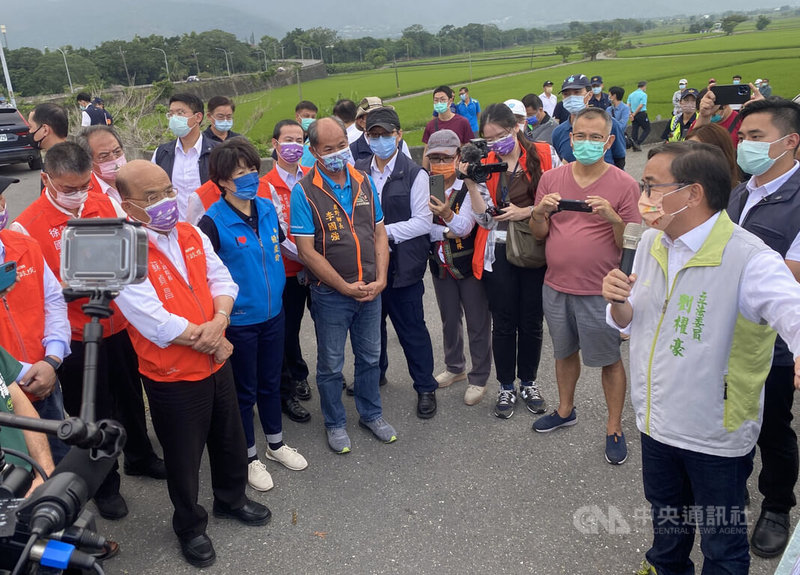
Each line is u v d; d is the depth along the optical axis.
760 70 40.31
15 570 1.15
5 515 1.32
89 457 1.30
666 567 2.57
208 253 3.06
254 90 60.41
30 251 2.86
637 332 2.41
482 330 4.29
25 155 15.61
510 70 69.06
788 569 1.87
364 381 3.97
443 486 3.53
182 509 2.93
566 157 6.52
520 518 3.24
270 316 3.47
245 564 2.99
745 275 2.05
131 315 2.66
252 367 3.51
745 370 2.13
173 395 2.79
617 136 7.16
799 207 2.79
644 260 2.39
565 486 3.48
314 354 5.32
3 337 2.73
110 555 3.06
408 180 3.99
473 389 4.43
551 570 2.88
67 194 3.09
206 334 2.77
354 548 3.07
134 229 1.38
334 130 3.44
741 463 2.25
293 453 3.78
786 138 2.77
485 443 3.94
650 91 32.62
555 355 3.85
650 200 2.18
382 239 3.81
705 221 2.16
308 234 3.53
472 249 4.13
